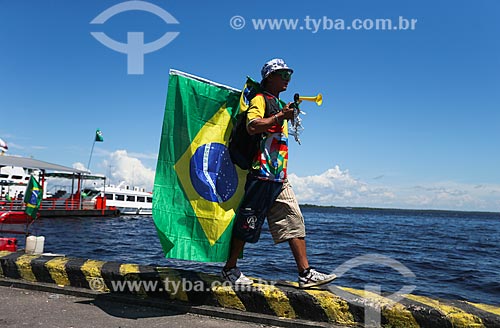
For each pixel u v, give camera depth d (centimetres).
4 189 4266
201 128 375
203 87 375
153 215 356
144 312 351
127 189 4572
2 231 909
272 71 356
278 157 355
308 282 346
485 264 1491
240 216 356
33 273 418
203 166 372
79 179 4056
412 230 4203
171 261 1264
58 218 3647
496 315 285
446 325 288
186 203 366
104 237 2273
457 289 960
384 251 1866
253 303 343
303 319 328
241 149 354
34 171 4372
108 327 310
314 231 3366
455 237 3219
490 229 5291
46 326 305
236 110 385
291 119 332
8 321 314
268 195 351
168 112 367
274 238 362
